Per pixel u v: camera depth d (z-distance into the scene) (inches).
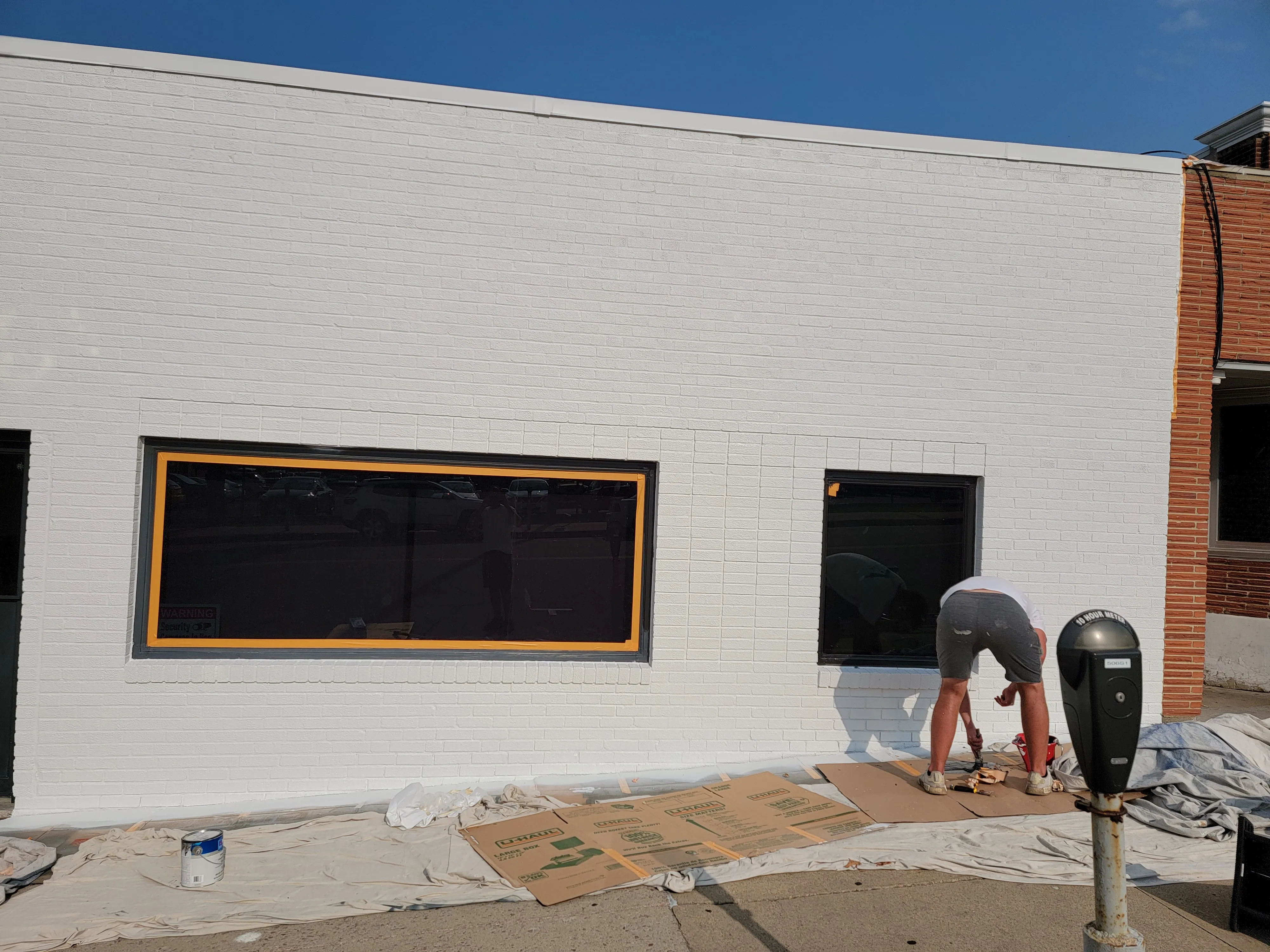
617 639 249.9
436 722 236.2
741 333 250.7
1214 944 153.6
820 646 257.1
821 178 254.4
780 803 215.6
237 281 231.1
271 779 229.5
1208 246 273.3
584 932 157.9
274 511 236.2
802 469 252.7
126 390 226.8
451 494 243.6
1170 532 270.1
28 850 190.7
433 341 238.5
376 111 236.5
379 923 163.0
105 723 224.4
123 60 226.8
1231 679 350.6
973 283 260.4
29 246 224.1
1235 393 354.6
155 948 155.9
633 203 246.7
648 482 250.8
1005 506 261.6
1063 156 264.5
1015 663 216.7
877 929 158.6
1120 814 114.4
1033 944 153.3
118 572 225.8
